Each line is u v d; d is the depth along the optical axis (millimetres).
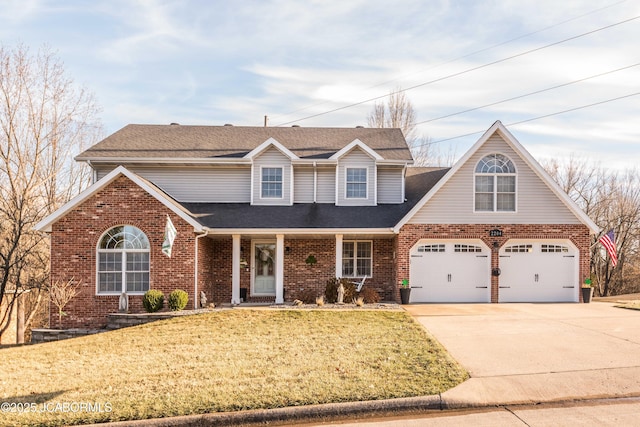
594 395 7918
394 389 7996
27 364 10617
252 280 20750
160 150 21578
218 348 11352
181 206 19141
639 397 7871
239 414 7227
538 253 19359
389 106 39625
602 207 39406
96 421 7121
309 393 7840
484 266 19391
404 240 19000
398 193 21750
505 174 19266
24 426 6965
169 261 17125
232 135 23734
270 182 21281
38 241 27484
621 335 12094
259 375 8922
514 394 7953
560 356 10055
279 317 15133
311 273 20672
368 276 21000
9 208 27625
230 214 19953
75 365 10281
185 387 8336
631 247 38312
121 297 16500
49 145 29000
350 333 12656
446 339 11805
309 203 21422
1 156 27125
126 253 17172
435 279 19297
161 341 12500
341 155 21188
